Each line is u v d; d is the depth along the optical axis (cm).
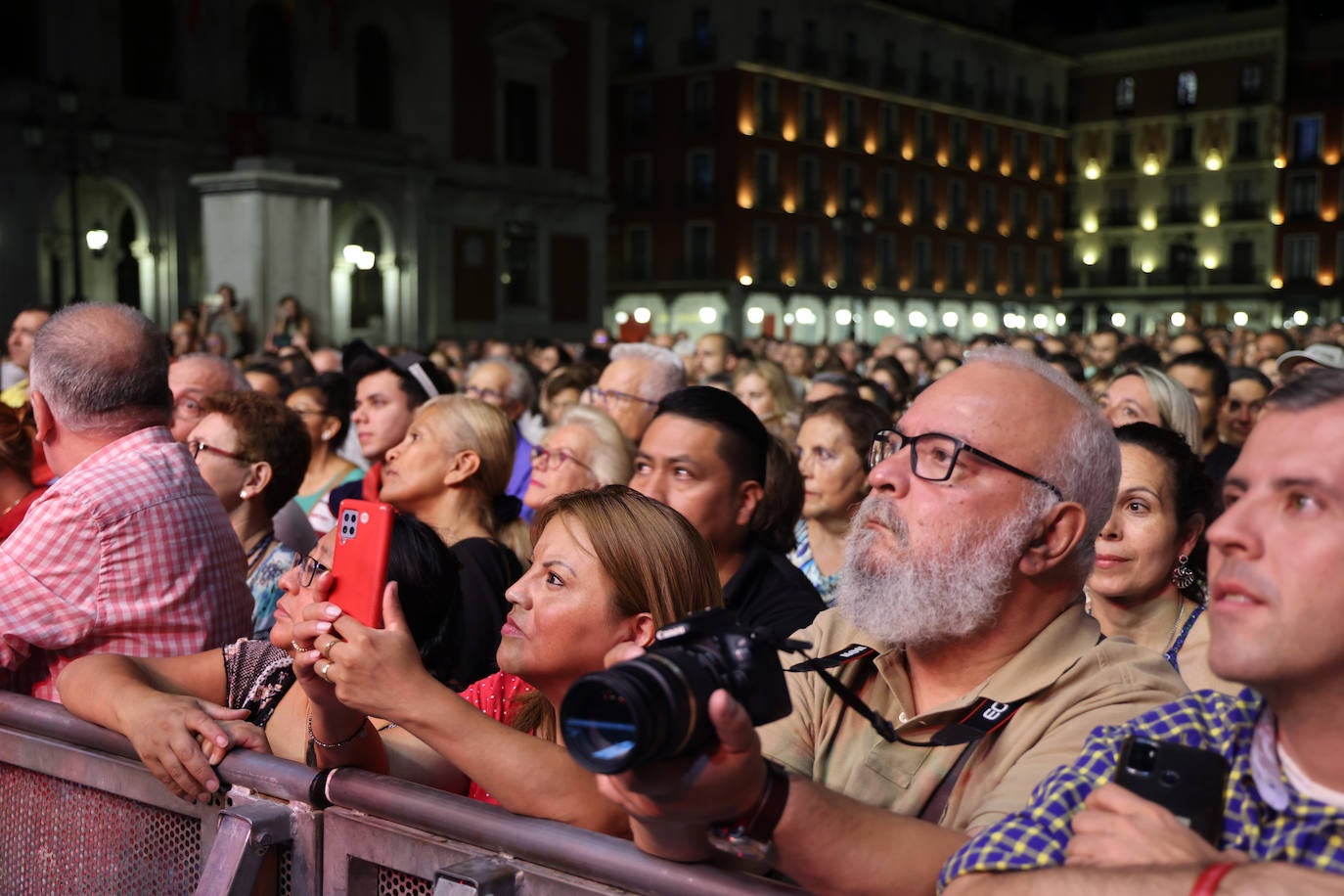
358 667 182
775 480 362
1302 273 5781
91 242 2339
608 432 468
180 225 2716
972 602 193
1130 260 6131
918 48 5219
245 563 309
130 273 2859
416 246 3155
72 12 2570
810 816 151
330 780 188
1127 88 6100
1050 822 153
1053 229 6059
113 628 274
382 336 3136
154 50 2727
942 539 194
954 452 195
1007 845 151
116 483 276
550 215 3603
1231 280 5884
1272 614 127
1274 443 131
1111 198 6181
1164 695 189
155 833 215
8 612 268
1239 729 147
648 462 350
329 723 200
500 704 257
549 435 476
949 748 194
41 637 269
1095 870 132
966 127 5512
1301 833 132
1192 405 481
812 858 153
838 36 4869
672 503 346
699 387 357
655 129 4719
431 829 177
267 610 385
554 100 3603
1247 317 5859
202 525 290
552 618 213
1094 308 6222
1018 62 5766
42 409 297
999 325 5762
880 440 212
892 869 156
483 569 359
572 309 3703
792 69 4681
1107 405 493
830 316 4922
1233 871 123
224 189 1645
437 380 593
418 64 3228
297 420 411
